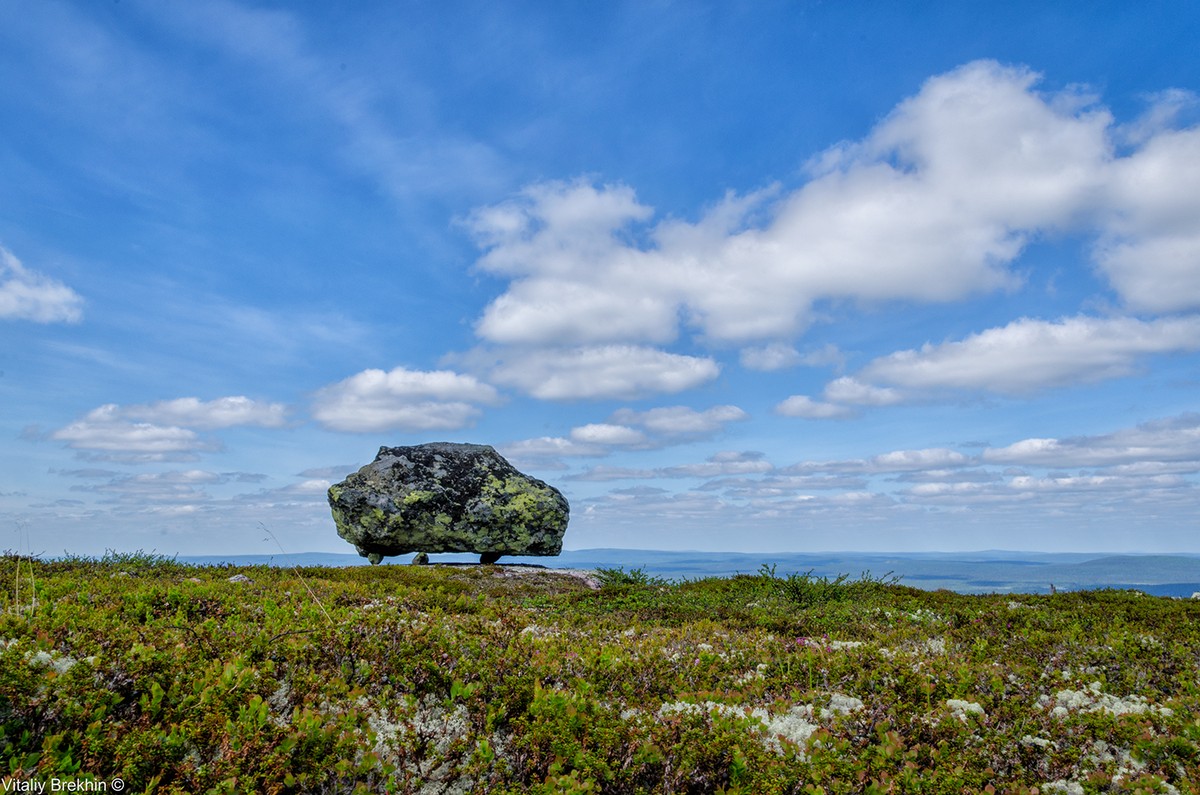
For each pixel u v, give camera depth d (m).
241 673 6.57
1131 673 10.27
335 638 8.35
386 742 6.14
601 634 13.25
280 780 5.29
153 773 5.18
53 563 17.23
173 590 10.90
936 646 13.02
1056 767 6.70
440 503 30.17
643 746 6.21
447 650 8.58
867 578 21.81
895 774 6.39
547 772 5.97
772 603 18.34
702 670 9.88
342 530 30.39
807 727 7.59
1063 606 17.58
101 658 6.43
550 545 32.03
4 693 5.45
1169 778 6.48
